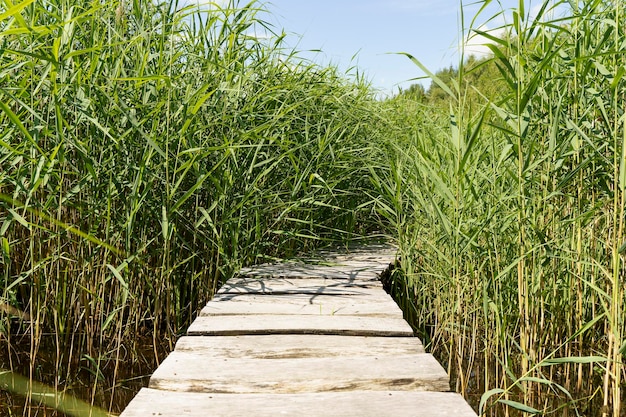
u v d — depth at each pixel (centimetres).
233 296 324
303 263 418
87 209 291
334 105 475
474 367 320
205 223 362
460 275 315
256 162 400
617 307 231
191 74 340
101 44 269
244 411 176
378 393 190
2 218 269
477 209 314
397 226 400
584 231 294
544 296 280
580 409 265
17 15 198
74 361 304
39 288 273
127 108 264
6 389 269
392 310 293
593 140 267
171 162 324
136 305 327
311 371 209
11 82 264
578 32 273
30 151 266
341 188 485
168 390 199
